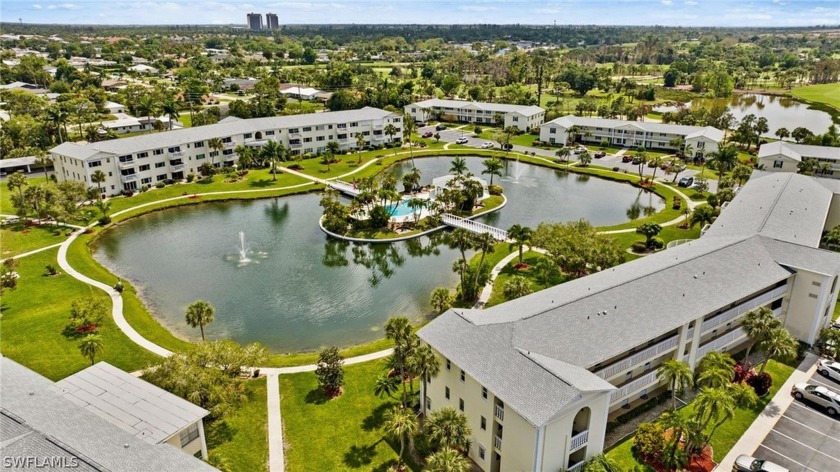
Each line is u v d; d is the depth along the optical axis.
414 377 50.25
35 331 61.81
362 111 159.00
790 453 42.62
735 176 107.88
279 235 94.94
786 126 179.38
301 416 47.97
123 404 39.16
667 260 55.84
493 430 39.34
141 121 174.12
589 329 43.44
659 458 41.44
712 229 67.31
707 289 50.50
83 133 156.00
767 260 55.97
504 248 85.69
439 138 167.62
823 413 47.28
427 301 71.56
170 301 71.25
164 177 123.25
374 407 49.03
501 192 115.69
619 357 45.56
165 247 89.31
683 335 47.59
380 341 60.28
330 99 198.00
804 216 67.06
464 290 69.12
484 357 40.25
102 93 197.88
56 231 92.94
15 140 143.00
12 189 101.19
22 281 74.19
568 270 73.44
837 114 198.38
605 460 38.09
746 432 44.94
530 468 36.19
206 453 40.22
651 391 50.22
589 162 136.00
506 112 179.75
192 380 43.03
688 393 49.59
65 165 115.44
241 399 46.75
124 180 114.94
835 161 113.81
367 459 42.88
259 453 43.56
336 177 127.44
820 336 55.59
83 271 77.88
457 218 98.75
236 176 126.69
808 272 54.84
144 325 63.72
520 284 65.75
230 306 70.06
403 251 88.38
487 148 154.38
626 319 45.28
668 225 93.81
